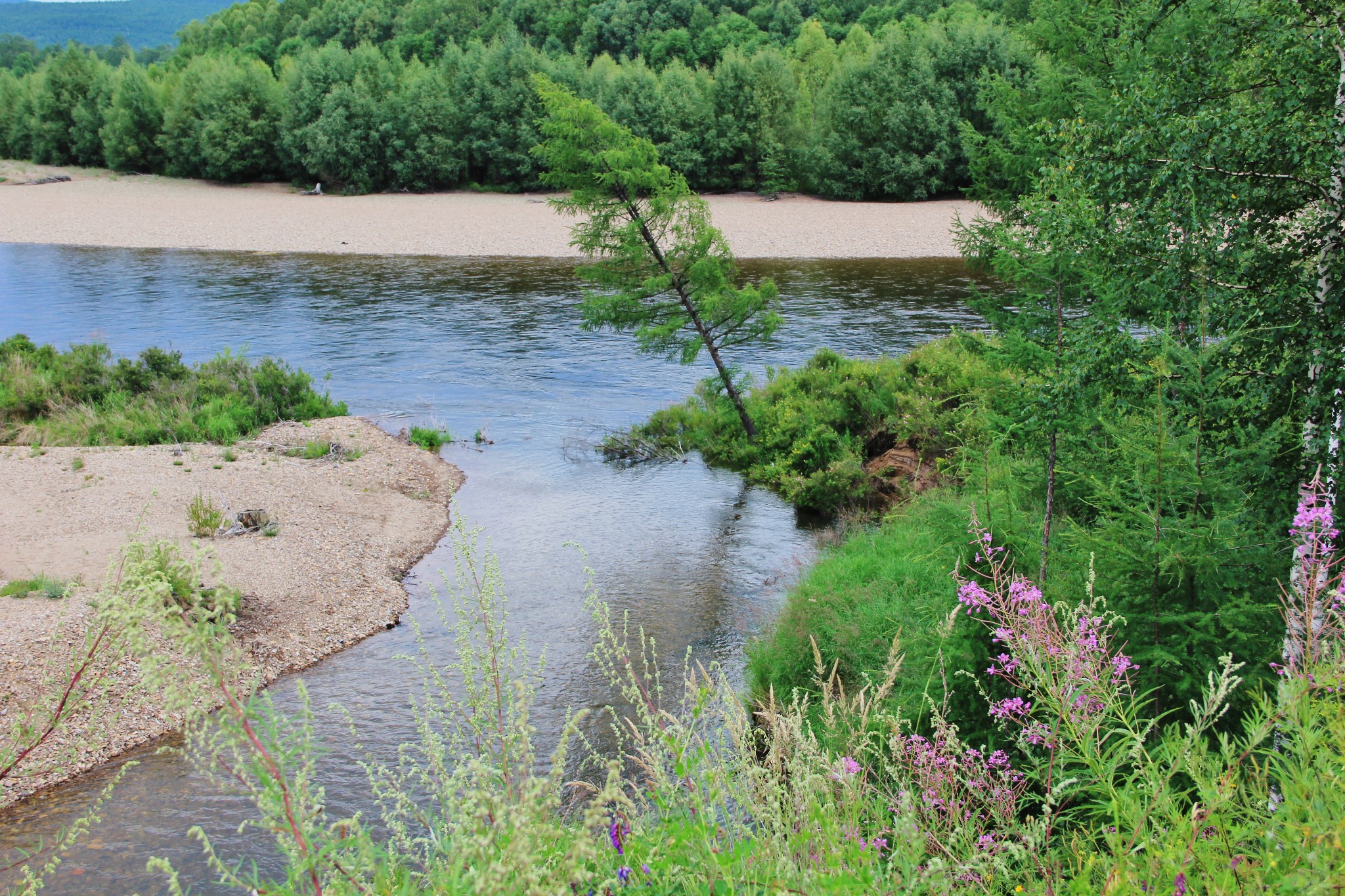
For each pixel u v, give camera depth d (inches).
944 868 119.7
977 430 563.8
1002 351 347.9
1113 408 317.4
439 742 150.3
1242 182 321.7
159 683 106.0
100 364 995.3
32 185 3388.3
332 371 1154.0
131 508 656.4
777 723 155.3
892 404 805.2
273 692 445.4
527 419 979.3
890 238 2287.2
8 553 568.4
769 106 3243.1
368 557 619.8
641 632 178.2
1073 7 780.6
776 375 1048.8
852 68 3061.0
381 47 5580.7
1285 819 112.2
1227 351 299.6
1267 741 171.6
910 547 445.4
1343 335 286.8
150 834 334.3
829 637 399.5
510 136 3435.0
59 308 1498.5
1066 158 366.9
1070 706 150.9
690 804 130.3
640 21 5231.3
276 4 6648.6
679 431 922.1
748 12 5388.8
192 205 3036.4
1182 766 130.3
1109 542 254.1
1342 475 261.0
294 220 2699.3
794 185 3248.0
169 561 115.4
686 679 162.9
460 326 1398.9
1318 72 319.3
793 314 1413.6
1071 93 771.4
